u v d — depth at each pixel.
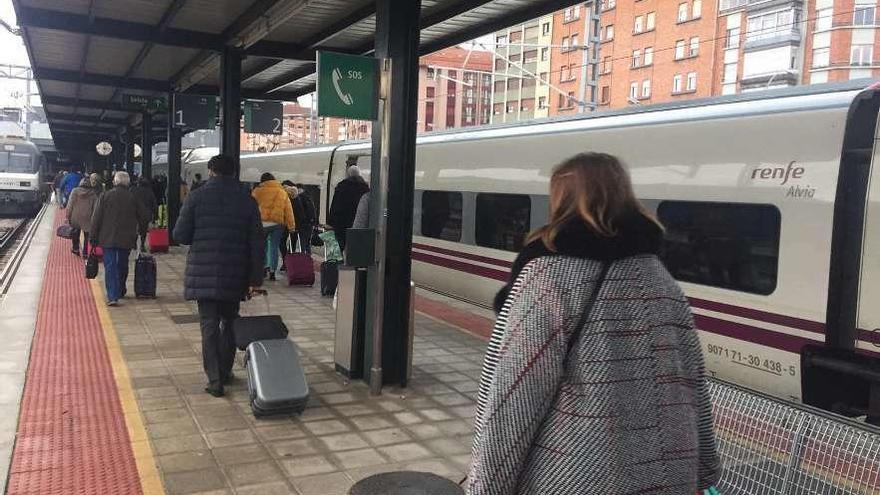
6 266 11.98
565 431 1.49
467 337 7.72
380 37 5.47
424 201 11.15
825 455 2.66
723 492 2.99
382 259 5.35
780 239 5.52
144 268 9.11
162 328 7.44
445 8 8.22
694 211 6.36
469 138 10.13
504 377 1.51
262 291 5.39
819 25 48.06
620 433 1.49
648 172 6.84
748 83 51.72
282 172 18.36
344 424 4.78
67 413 4.79
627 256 1.58
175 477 3.87
